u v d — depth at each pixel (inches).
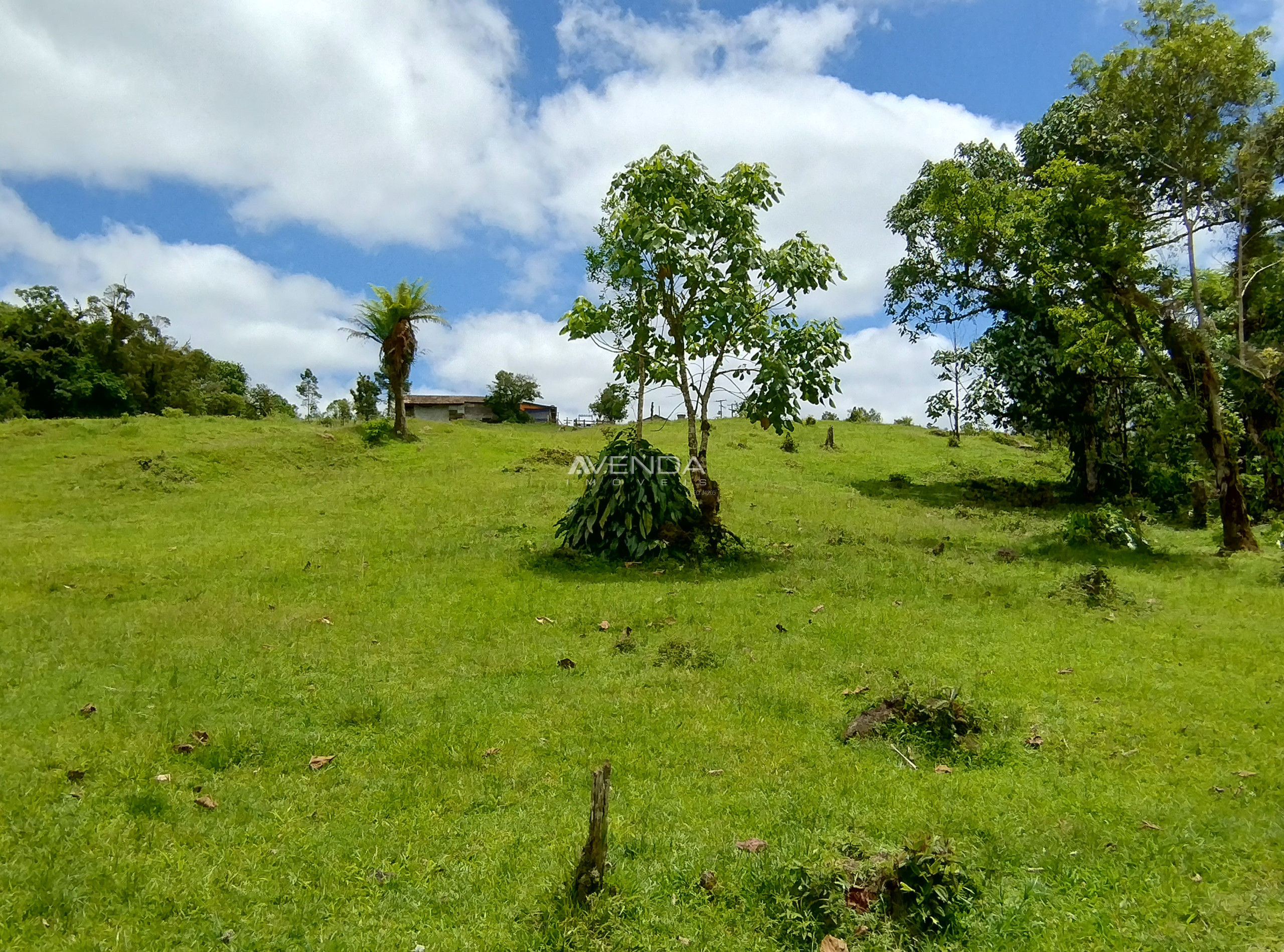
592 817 163.2
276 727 256.2
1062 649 327.0
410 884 173.2
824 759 233.5
